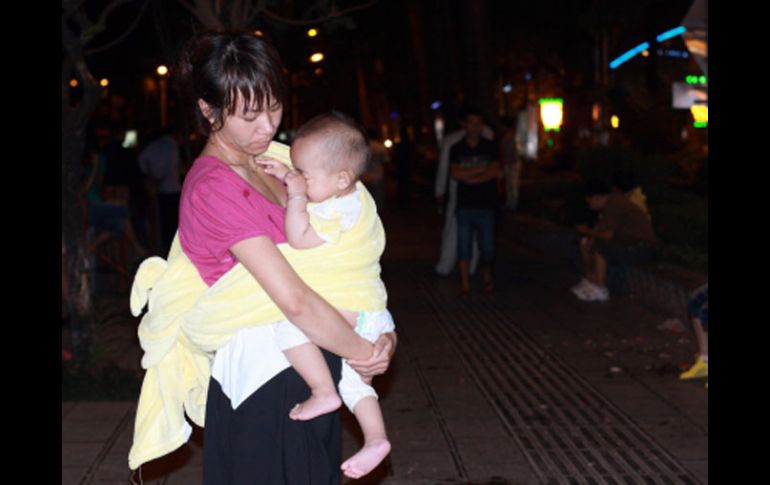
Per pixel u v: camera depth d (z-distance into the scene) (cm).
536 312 1070
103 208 1148
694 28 1010
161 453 326
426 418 674
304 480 310
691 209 1409
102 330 859
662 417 668
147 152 1340
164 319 311
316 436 314
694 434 630
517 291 1212
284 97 301
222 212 294
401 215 2411
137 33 1148
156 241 1491
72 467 568
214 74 291
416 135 4550
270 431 308
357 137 304
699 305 754
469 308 1105
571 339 927
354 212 306
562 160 3459
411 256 1584
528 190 2169
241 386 307
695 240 1305
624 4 2870
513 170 2053
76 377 717
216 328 303
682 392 729
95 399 699
